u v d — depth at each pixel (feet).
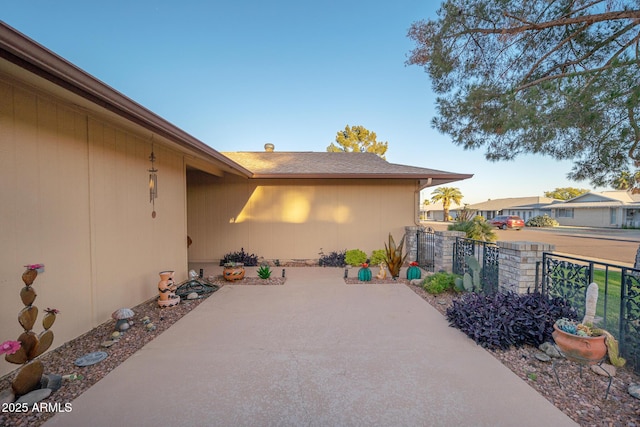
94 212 12.06
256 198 28.25
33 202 9.43
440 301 15.66
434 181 27.50
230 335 11.41
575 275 11.14
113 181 13.24
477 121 18.17
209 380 8.29
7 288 8.59
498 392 7.72
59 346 10.30
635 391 7.52
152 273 16.39
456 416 6.79
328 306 14.92
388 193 28.14
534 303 10.87
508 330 10.12
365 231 28.17
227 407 7.13
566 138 17.04
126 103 9.77
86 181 11.65
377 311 14.14
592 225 92.79
